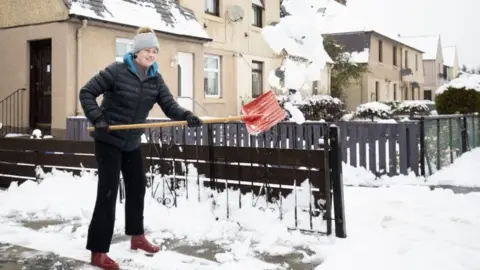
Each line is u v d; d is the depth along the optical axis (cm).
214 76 1719
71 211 615
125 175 457
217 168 579
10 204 657
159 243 487
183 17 1497
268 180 540
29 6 1220
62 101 1163
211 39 1543
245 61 1838
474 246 458
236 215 543
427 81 5156
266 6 1981
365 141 851
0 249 475
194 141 996
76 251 471
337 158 488
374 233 499
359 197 670
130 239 505
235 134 962
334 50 2781
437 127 904
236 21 1777
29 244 497
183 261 434
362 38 3203
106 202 423
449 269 399
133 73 429
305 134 888
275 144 863
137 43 429
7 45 1280
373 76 3269
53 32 1179
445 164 948
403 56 3969
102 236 419
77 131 1100
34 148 750
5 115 1288
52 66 1180
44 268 421
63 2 1148
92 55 1201
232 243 483
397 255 434
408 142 830
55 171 731
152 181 623
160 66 1386
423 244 460
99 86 415
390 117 2044
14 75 1273
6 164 779
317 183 505
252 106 470
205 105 1619
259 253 452
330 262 418
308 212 518
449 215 566
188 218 554
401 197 668
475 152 1113
